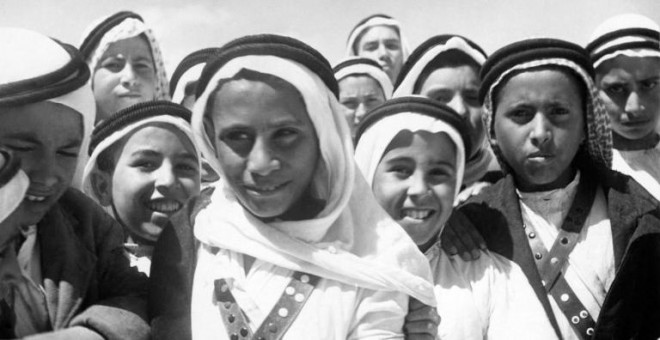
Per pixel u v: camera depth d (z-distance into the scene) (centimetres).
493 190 372
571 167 366
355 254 294
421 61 440
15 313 290
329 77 290
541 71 345
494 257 353
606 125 357
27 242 301
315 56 287
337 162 289
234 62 281
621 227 345
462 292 338
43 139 294
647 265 340
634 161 439
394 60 563
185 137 375
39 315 292
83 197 328
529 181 357
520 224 354
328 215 288
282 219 297
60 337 274
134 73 451
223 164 285
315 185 299
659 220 343
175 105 379
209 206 303
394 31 561
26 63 294
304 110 284
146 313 295
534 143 342
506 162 366
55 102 295
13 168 283
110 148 374
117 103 448
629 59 426
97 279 310
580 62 348
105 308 290
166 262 297
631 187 355
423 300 289
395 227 301
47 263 300
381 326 285
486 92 361
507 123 349
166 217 368
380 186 342
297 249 286
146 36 457
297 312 281
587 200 359
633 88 429
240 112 279
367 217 300
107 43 447
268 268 289
